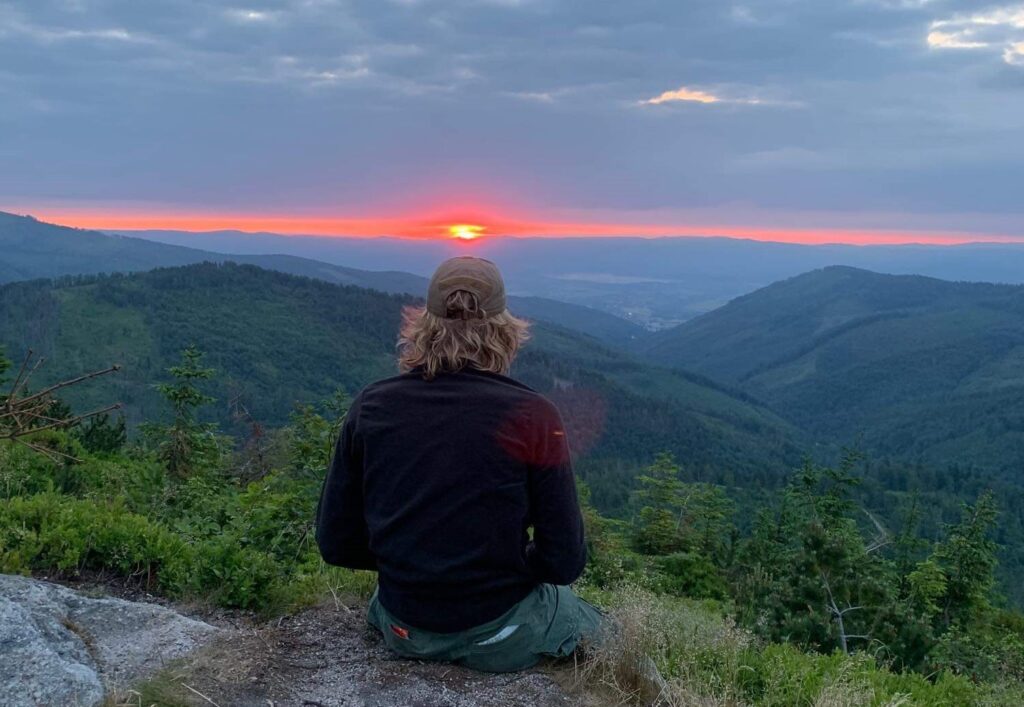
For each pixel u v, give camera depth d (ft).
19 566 10.94
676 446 432.66
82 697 7.48
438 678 8.61
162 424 41.50
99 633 8.99
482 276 8.36
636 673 8.93
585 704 8.34
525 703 8.24
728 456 431.02
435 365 8.23
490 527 8.00
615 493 228.63
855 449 72.18
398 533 8.18
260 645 9.16
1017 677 22.86
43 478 18.95
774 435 575.79
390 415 8.18
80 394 269.85
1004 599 74.13
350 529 8.80
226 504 18.76
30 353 11.41
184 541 12.77
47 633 8.38
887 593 28.12
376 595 9.73
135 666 8.36
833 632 23.39
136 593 11.02
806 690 11.20
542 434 8.02
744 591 36.65
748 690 11.07
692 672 10.10
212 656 8.68
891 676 14.76
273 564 11.68
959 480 312.09
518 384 8.38
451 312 8.27
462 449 7.93
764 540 66.80
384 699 8.18
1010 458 538.88
